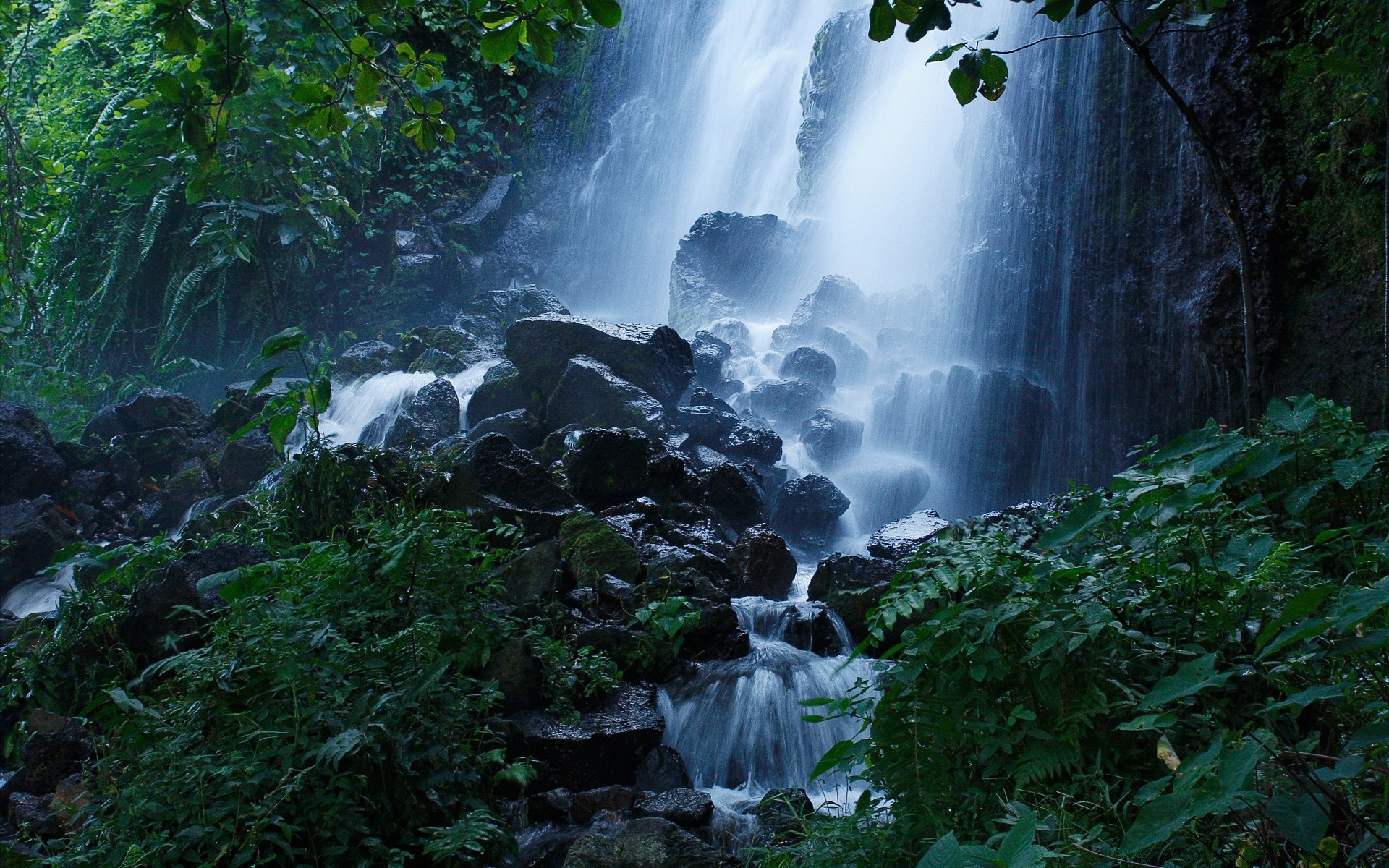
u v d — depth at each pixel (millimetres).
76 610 5188
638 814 4020
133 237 13516
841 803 4285
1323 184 8273
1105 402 10602
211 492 9000
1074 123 11047
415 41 15922
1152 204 10078
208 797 3027
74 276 13922
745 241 14070
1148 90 10055
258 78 7941
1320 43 8078
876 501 9789
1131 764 2521
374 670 3639
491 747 4133
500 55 3629
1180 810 1607
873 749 2752
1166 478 2838
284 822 3027
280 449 4875
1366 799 1934
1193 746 2512
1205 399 9469
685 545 6504
